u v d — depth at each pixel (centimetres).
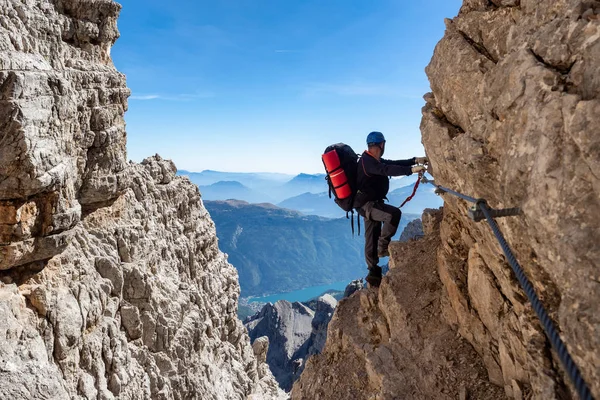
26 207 1141
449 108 653
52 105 1238
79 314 1291
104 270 1608
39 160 1120
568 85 366
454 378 679
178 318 2050
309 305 17150
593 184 312
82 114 1585
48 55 1358
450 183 673
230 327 3953
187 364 2039
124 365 1519
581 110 328
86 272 1451
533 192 361
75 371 1258
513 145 412
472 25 629
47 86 1206
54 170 1180
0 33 1107
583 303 297
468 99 585
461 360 700
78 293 1339
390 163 937
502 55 564
